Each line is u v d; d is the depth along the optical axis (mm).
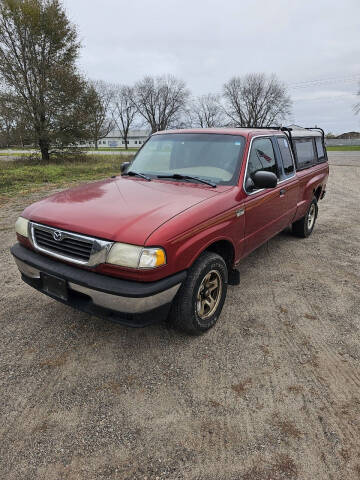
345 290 4152
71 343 3014
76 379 2592
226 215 3119
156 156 4062
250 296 3947
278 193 4262
